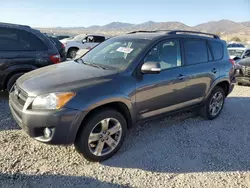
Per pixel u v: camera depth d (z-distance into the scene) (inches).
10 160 124.1
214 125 189.3
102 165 126.0
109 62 150.0
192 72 169.6
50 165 122.9
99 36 717.9
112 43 170.9
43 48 223.5
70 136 116.6
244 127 189.2
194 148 149.0
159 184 113.3
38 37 222.7
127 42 161.0
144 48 147.5
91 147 126.0
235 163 134.5
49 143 116.1
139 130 170.6
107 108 128.3
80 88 119.6
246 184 116.3
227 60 205.8
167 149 145.9
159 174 121.0
